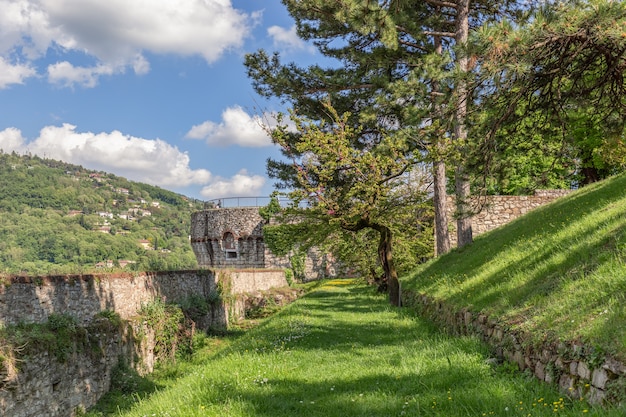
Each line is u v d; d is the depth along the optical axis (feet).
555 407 15.25
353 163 54.08
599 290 19.45
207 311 67.36
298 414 19.11
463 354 24.76
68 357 33.99
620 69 30.22
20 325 31.91
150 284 54.08
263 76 68.85
